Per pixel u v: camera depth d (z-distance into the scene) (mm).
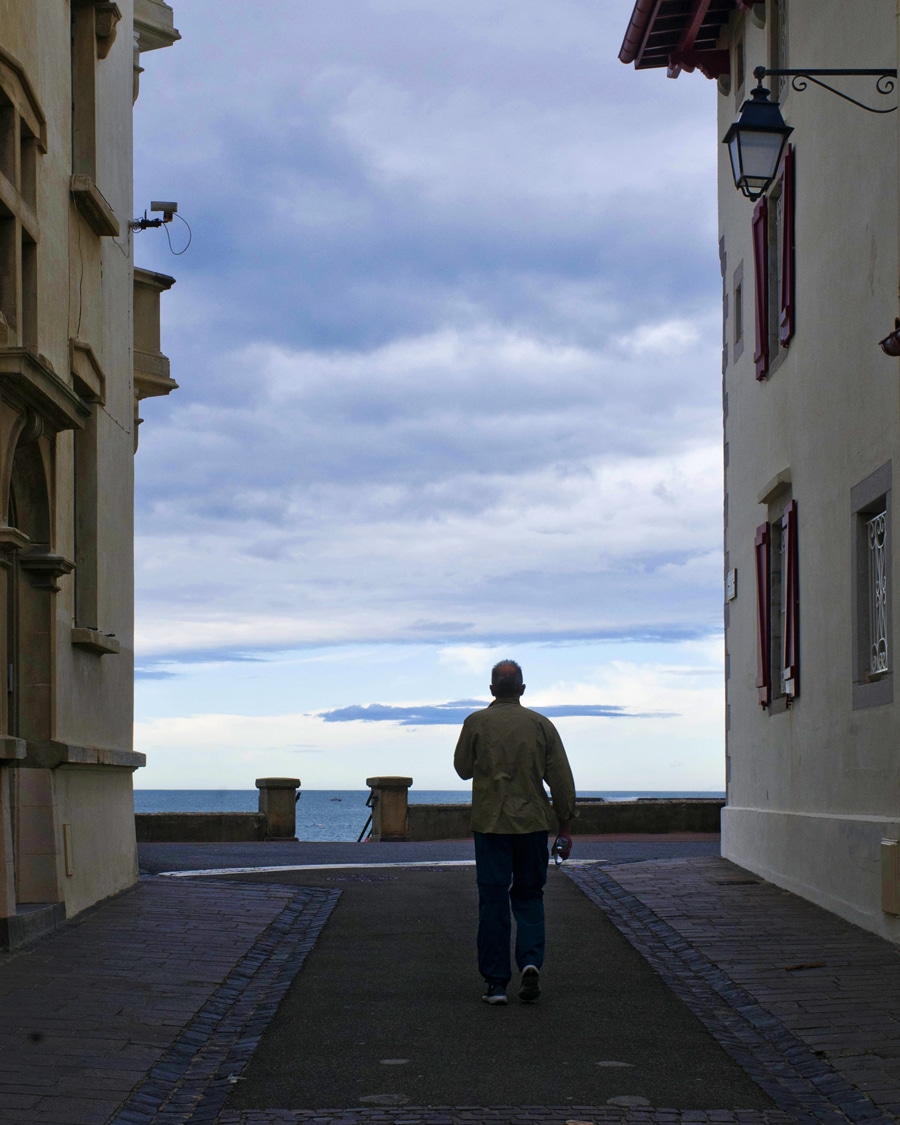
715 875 14180
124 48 13930
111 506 12984
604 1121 5590
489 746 8133
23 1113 5605
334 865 16422
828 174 12195
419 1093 6004
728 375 17078
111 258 13188
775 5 14539
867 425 10984
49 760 10469
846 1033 6984
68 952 9133
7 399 9508
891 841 9961
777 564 14492
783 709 13680
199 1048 6914
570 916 11344
